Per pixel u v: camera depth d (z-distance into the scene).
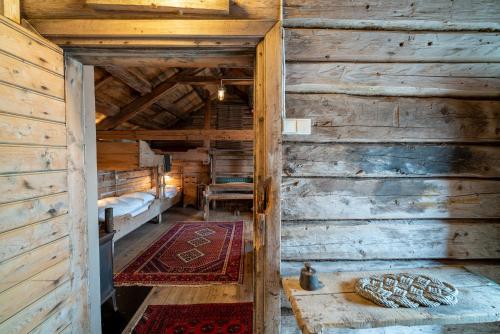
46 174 0.99
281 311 1.17
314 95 1.16
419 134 1.19
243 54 1.19
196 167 6.90
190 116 6.84
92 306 1.55
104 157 3.75
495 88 1.19
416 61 1.17
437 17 1.13
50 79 1.02
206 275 2.78
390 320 0.80
